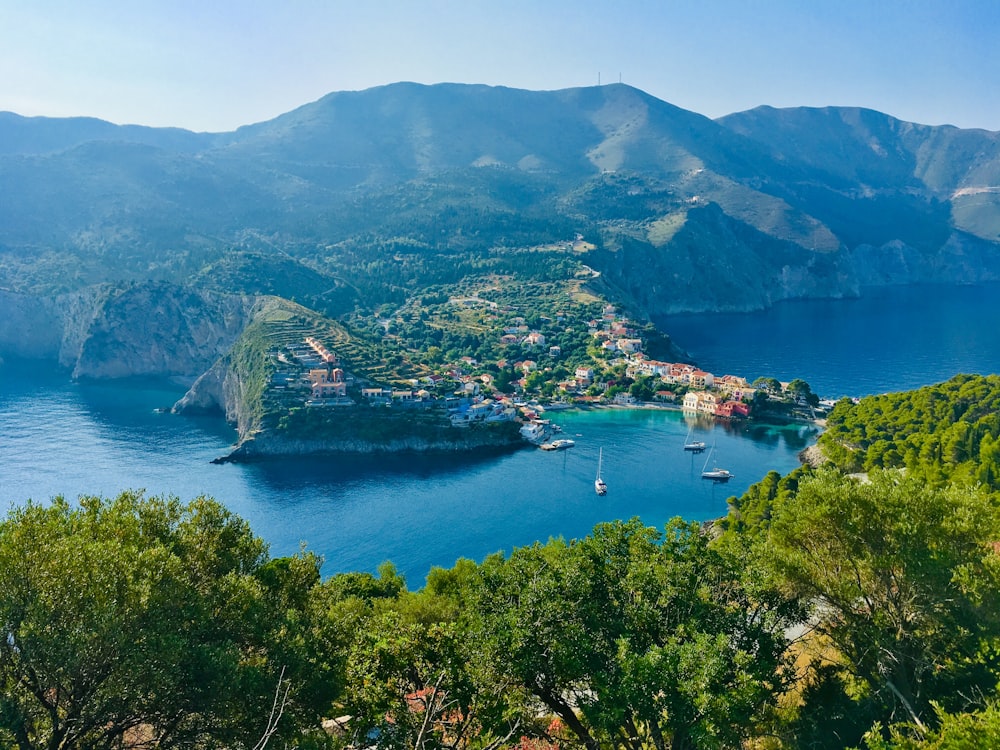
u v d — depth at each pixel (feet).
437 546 362.12
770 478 354.74
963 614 86.28
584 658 77.46
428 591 167.12
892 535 93.30
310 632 97.14
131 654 72.02
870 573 96.32
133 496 106.32
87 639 70.64
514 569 91.81
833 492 98.89
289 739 78.69
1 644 71.56
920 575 86.89
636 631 82.99
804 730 90.63
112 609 72.79
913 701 84.94
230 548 108.88
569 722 82.48
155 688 73.61
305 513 405.80
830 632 99.25
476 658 77.61
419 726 72.08
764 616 87.40
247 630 88.69
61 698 77.25
